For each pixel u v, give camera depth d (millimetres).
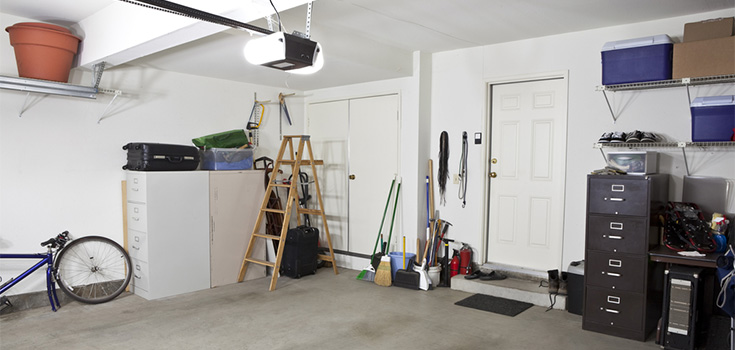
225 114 5184
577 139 4094
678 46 3297
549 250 4348
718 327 3309
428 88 5031
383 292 4465
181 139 4801
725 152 3434
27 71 3553
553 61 4211
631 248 3295
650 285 3314
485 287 4344
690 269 3096
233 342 3215
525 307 3984
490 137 4691
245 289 4527
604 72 3613
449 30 4086
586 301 3486
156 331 3398
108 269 4258
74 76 4027
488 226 4734
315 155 6000
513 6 3420
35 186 3846
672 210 3420
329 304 4078
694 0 3244
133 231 4258
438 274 4695
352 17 3729
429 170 5020
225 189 4648
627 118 3838
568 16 3639
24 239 3797
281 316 3752
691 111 3275
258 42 2672
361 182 5523
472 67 4730
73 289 4043
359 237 5570
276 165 4887
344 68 4566
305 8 3477
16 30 3449
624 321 3334
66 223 4027
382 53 4562
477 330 3461
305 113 6105
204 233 4484
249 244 4797
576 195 4109
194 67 4512
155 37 2988
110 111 4266
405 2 3354
